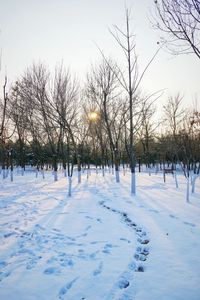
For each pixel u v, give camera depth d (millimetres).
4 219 8461
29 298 4016
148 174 30422
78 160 20781
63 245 6172
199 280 4566
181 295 4105
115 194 13977
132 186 14000
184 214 9188
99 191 15305
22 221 8227
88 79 21891
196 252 5793
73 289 4270
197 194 13883
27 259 5375
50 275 4719
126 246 6141
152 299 4008
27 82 20656
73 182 21062
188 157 13719
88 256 5551
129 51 14172
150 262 5316
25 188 16953
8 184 19469
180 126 19672
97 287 4336
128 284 4461
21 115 25250
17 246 6078
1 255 5562
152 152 41312
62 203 11422
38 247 6027
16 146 39188
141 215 9055
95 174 30891
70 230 7332
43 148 34844
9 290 4230
